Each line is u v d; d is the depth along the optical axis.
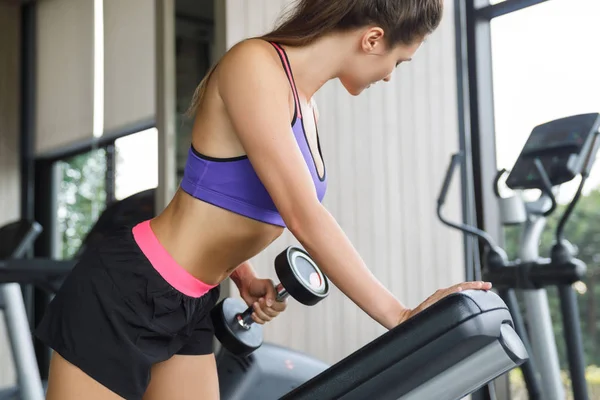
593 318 3.31
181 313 1.33
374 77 1.33
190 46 4.02
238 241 1.33
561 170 2.37
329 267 1.13
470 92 3.53
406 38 1.29
